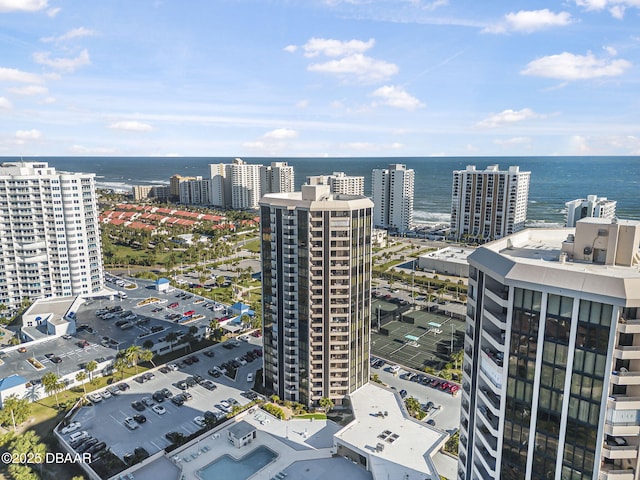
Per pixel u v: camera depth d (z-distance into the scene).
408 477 100.19
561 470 57.88
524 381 59.62
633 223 62.31
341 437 114.06
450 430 124.06
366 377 141.00
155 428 127.12
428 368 159.75
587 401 54.41
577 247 65.31
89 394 142.88
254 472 109.31
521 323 58.81
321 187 126.12
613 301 50.25
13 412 125.56
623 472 54.38
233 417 129.25
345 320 128.88
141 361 166.25
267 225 129.75
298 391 136.38
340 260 124.38
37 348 168.50
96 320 196.25
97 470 108.38
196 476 106.69
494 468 65.06
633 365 53.53
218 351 175.50
